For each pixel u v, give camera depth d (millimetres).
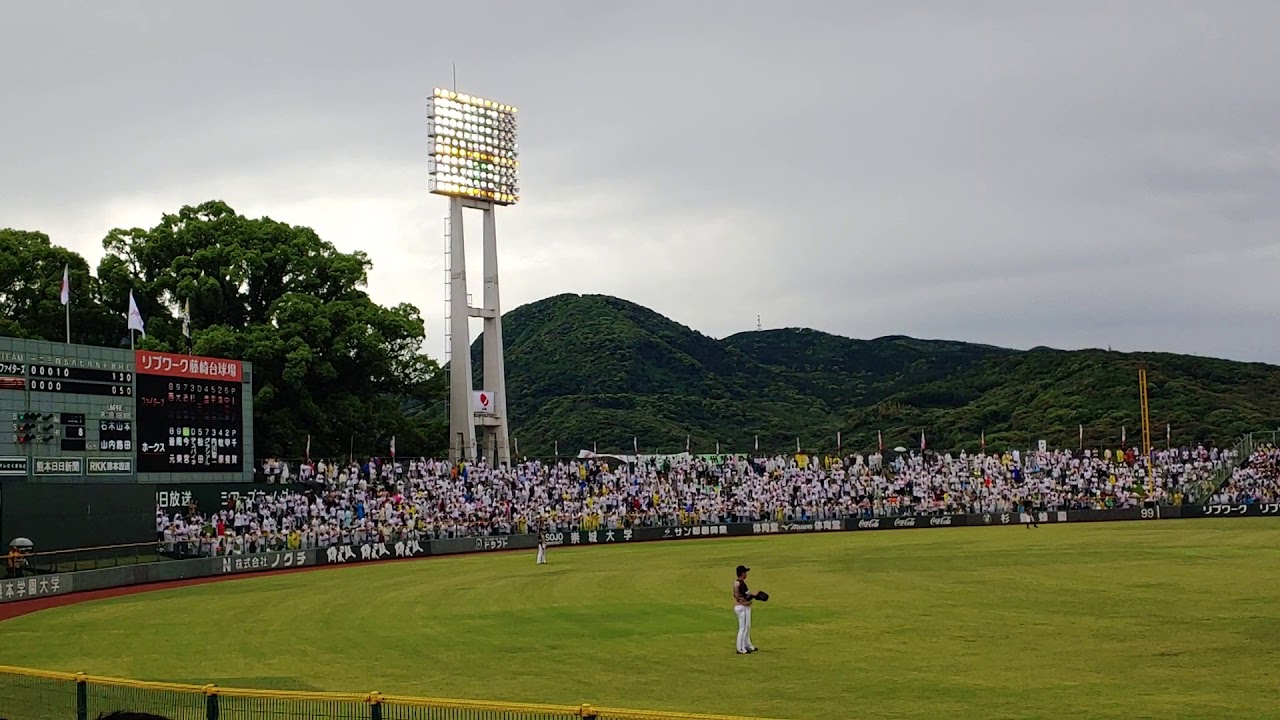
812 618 32750
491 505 73375
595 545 73312
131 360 54625
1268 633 27609
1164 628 28844
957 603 35250
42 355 50469
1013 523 87375
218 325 82250
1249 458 95250
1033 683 22219
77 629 34250
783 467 95812
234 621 35438
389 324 86812
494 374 86688
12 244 76188
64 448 51156
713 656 26547
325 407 84375
